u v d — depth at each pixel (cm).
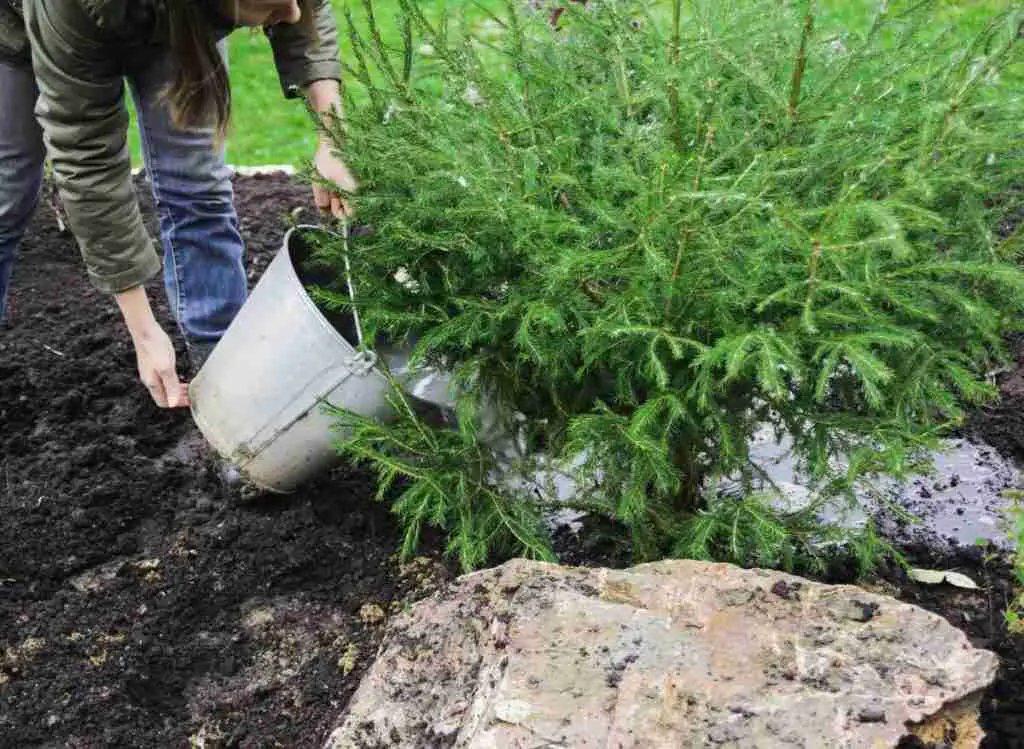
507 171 258
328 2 317
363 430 272
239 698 263
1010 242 264
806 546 274
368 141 271
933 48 280
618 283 265
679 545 265
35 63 258
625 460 266
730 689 196
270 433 295
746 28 285
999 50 259
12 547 308
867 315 242
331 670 270
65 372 383
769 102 267
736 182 235
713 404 255
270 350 287
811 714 190
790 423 267
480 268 264
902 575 292
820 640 207
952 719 196
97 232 277
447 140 263
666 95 270
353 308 283
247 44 755
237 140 627
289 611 289
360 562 303
